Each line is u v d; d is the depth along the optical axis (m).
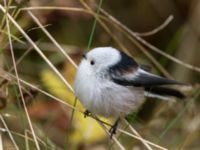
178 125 10.11
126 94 7.95
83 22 11.73
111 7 12.62
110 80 7.82
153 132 9.72
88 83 7.75
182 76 12.19
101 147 9.41
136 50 11.59
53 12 10.35
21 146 8.20
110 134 8.17
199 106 10.87
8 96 8.37
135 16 12.74
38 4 9.88
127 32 10.82
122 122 9.01
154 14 12.81
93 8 10.39
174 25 12.92
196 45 12.49
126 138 9.07
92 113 8.17
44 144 7.80
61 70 10.27
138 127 9.84
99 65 7.80
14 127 8.80
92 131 9.36
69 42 11.58
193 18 12.54
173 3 12.85
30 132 7.82
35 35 10.36
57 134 9.63
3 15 8.33
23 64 10.44
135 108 8.32
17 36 8.80
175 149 9.83
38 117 9.65
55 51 10.46
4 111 8.50
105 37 11.37
